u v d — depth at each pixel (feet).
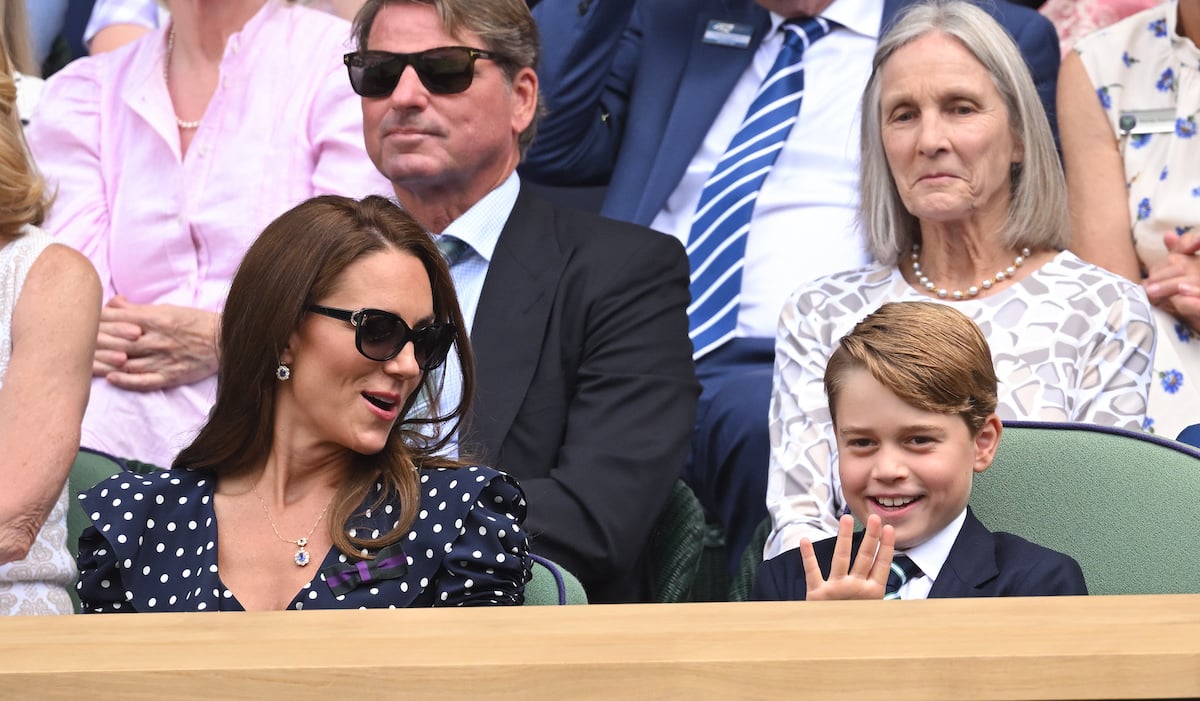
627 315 41.70
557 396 41.01
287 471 28.78
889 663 16.71
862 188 43.55
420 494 28.40
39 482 32.96
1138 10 54.75
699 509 41.04
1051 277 41.34
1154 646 17.24
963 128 41.16
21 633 18.76
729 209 49.98
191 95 50.34
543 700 16.66
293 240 28.40
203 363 46.52
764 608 20.06
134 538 28.07
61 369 34.19
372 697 16.66
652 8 54.44
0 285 34.50
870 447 31.17
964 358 30.78
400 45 42.63
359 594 27.43
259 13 50.44
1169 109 48.55
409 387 28.73
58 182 48.62
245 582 28.02
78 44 63.05
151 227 48.65
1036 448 32.42
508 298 41.91
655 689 16.67
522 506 28.71
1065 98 49.85
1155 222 47.78
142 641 18.15
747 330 49.21
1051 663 16.83
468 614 19.81
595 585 38.91
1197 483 30.89
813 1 51.44
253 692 16.63
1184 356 46.01
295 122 49.19
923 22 42.24
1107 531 31.40
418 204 43.57
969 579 30.53
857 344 31.32
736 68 52.60
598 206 56.18
